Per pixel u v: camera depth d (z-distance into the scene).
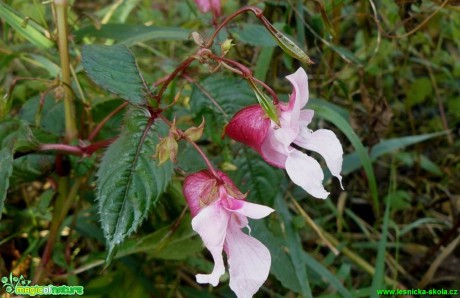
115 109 0.18
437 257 0.21
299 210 0.21
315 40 0.22
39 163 0.17
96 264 0.18
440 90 0.28
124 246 0.17
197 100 0.17
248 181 0.17
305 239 0.22
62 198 0.17
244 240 0.12
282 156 0.13
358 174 0.25
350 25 0.27
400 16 0.23
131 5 0.24
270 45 0.18
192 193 0.13
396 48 0.26
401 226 0.24
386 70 0.26
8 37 0.23
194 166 0.16
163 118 0.14
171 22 0.29
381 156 0.26
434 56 0.27
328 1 0.22
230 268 0.12
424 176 0.26
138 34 0.19
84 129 0.19
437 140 0.26
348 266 0.20
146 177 0.13
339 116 0.18
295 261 0.18
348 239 0.23
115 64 0.14
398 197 0.23
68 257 0.18
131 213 0.13
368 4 0.24
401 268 0.22
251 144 0.13
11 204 0.21
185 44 0.28
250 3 0.21
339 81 0.22
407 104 0.26
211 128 0.17
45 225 0.20
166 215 0.18
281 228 0.19
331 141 0.13
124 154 0.13
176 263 0.19
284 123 0.13
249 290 0.11
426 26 0.25
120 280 0.18
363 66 0.23
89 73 0.14
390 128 0.27
